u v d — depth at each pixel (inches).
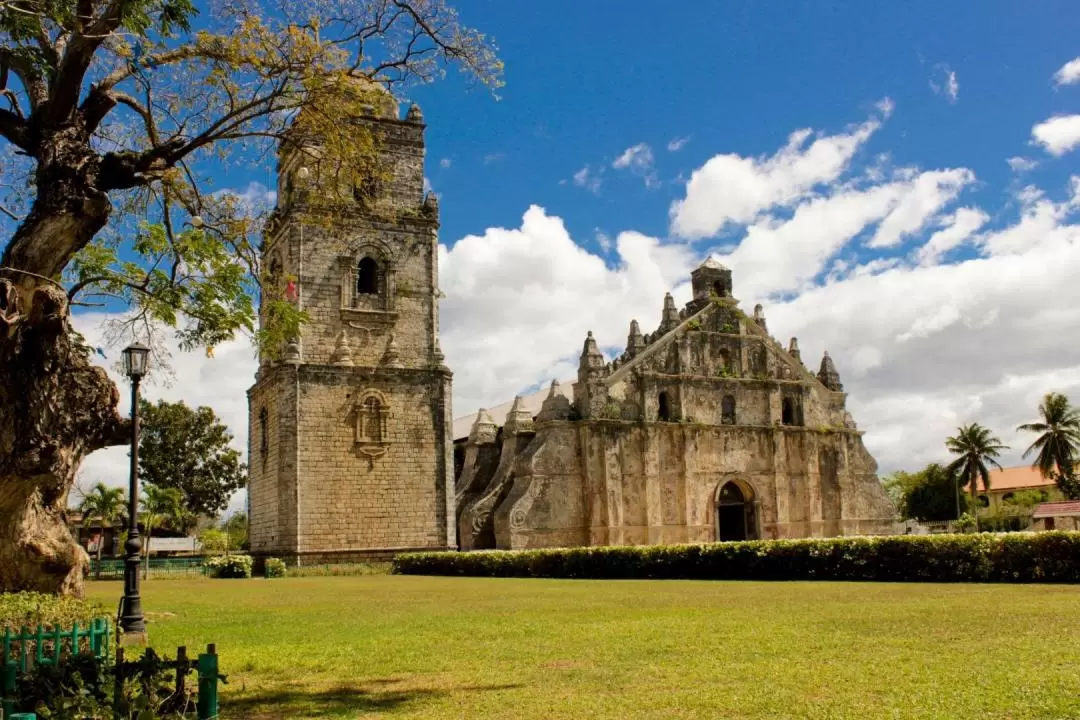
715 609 944.3
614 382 2313.0
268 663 655.1
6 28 627.5
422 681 573.3
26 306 676.7
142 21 652.7
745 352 2497.5
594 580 1654.8
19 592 677.9
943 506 4079.7
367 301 2065.7
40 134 719.1
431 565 1962.4
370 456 1991.9
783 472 2469.2
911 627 736.3
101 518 2989.7
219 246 874.8
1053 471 3757.4
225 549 3582.7
